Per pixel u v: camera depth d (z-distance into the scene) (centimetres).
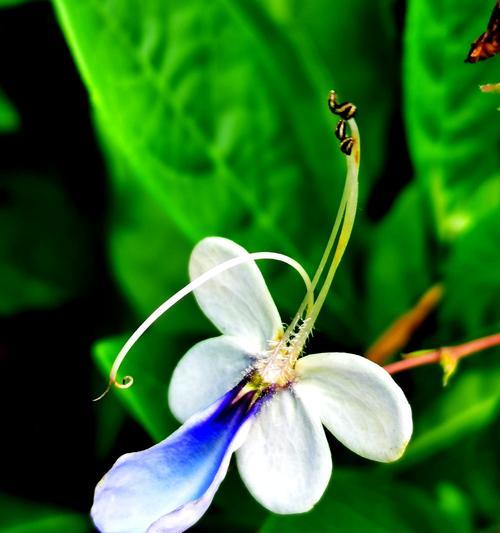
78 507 17
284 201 17
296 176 17
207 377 13
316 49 18
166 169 15
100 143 17
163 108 15
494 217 17
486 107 17
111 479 12
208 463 12
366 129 18
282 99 16
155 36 15
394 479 16
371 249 17
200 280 12
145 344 15
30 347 17
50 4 17
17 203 18
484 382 17
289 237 17
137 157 15
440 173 17
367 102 18
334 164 17
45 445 17
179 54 15
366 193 17
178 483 12
